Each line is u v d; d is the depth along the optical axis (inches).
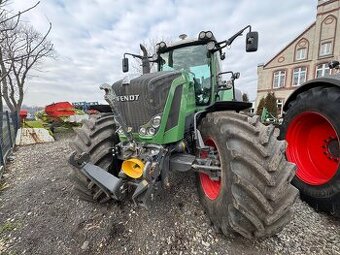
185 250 70.6
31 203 105.8
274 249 69.3
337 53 784.9
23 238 81.7
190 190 104.0
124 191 78.4
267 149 64.3
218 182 79.9
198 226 80.4
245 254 67.8
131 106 78.3
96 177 79.0
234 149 66.7
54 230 85.1
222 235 75.8
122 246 74.5
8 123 227.6
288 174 62.7
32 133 269.7
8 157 194.2
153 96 73.9
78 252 73.6
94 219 89.5
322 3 805.9
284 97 929.5
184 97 83.8
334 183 78.3
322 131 92.0
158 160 74.3
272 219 59.8
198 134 82.3
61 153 200.7
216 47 125.3
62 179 132.0
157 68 146.6
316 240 72.7
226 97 152.1
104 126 93.8
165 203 95.0
